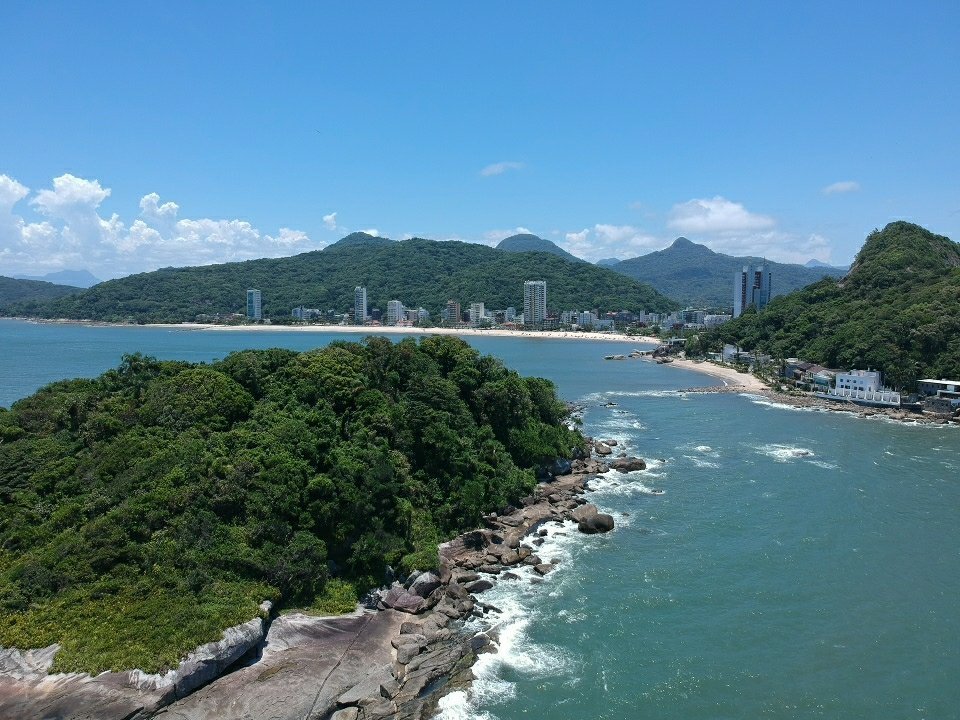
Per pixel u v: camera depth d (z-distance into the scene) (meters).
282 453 61.91
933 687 45.06
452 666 46.88
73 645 43.44
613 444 112.31
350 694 43.22
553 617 53.88
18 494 55.44
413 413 76.38
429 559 59.19
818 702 43.53
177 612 46.66
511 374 96.81
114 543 50.84
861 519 74.94
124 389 71.81
